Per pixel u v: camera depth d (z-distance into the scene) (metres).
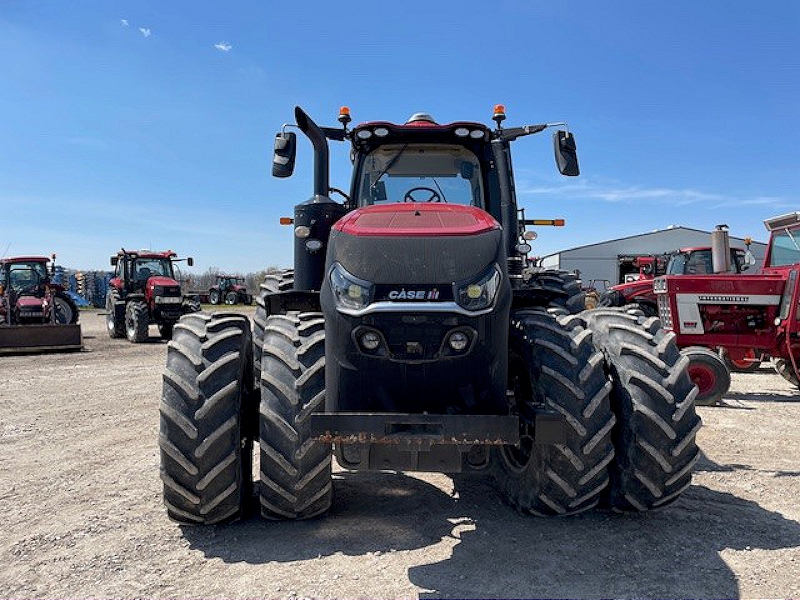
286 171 3.95
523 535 3.04
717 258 7.55
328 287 2.75
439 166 4.24
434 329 2.62
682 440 2.95
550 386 2.98
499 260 2.77
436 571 2.67
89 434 5.24
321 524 3.18
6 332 11.77
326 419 2.56
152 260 16.08
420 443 2.56
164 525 3.20
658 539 2.99
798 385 7.59
